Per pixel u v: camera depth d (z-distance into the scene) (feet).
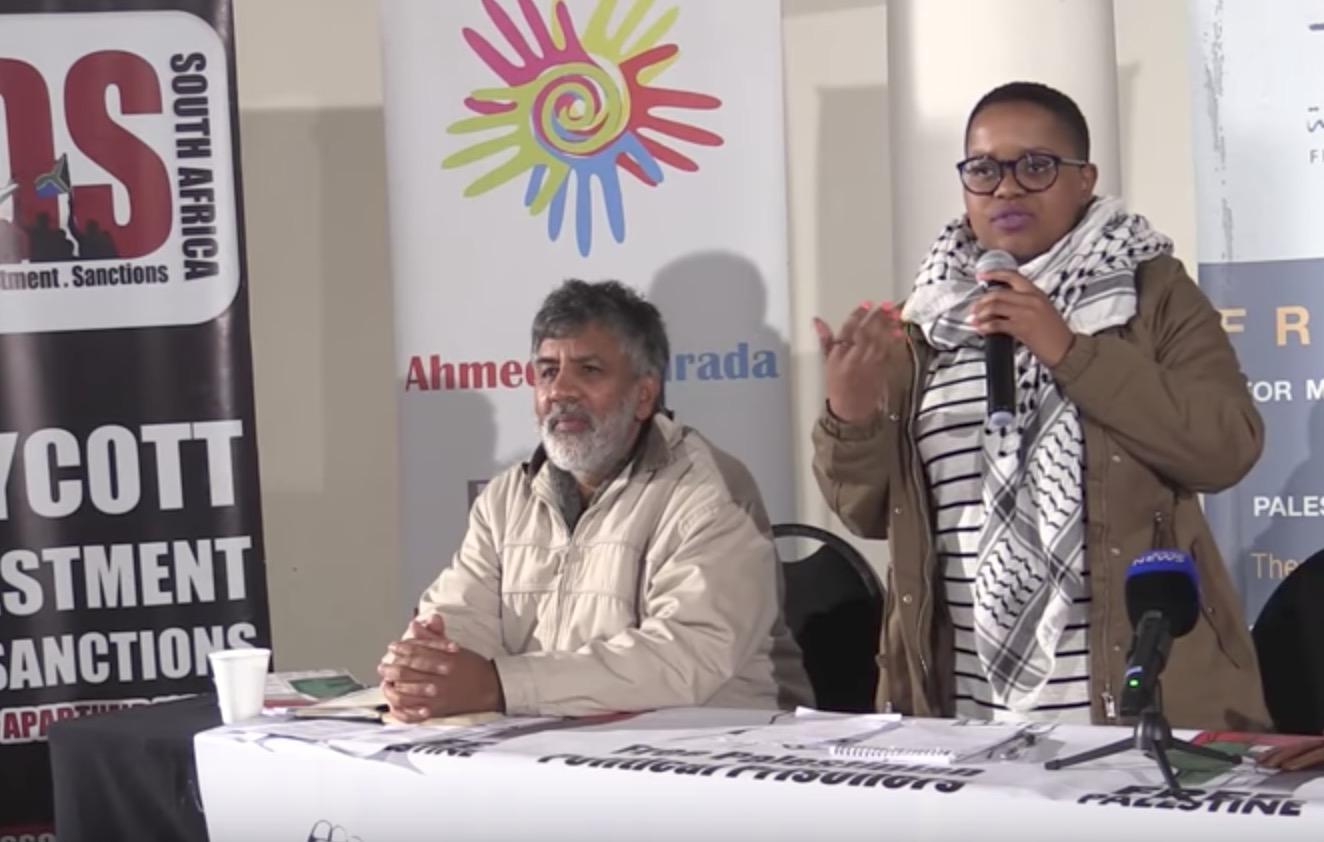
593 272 14.69
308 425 17.63
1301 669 11.00
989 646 9.61
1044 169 9.80
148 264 14.57
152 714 10.14
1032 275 9.91
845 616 12.40
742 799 7.58
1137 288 9.78
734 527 10.40
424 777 8.38
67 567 14.66
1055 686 9.50
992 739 8.25
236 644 14.80
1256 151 13.62
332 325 17.56
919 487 10.03
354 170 17.46
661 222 14.66
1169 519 9.61
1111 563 9.48
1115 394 9.14
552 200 14.69
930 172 14.35
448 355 14.74
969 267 10.18
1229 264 13.75
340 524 17.67
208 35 14.49
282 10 17.42
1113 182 14.29
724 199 14.61
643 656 9.68
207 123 14.53
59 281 14.52
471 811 8.27
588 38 14.61
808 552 16.43
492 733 8.94
